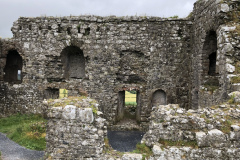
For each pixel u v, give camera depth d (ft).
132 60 48.32
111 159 20.18
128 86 47.83
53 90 53.16
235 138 18.07
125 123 49.24
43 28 49.78
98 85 48.62
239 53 27.84
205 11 36.78
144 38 47.32
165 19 46.91
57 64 50.83
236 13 30.09
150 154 19.36
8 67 55.72
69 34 49.24
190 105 46.14
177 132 19.03
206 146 18.21
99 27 48.21
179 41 47.29
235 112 20.34
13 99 52.16
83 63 53.72
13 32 50.67
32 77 51.06
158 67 47.65
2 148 33.47
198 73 40.29
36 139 36.22
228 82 26.73
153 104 49.03
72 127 21.45
